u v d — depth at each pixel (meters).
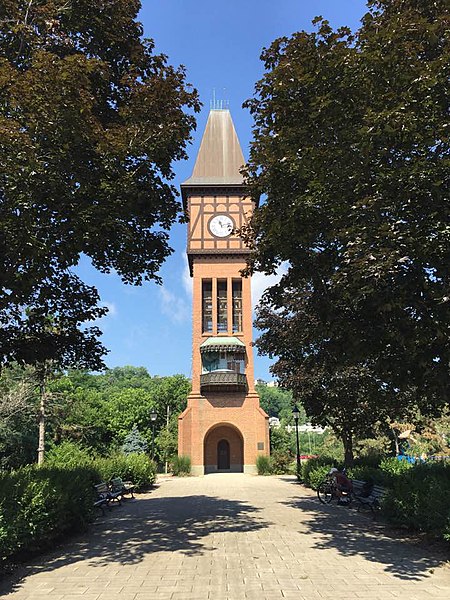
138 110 8.95
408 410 17.08
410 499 9.52
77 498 10.09
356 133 7.49
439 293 7.12
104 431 49.53
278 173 9.13
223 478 29.75
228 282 38.00
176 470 34.22
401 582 6.37
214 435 38.84
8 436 30.27
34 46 8.77
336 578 6.58
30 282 8.46
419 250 6.87
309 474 20.70
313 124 8.27
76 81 7.54
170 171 10.28
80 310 11.84
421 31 7.63
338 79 7.74
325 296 9.58
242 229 11.68
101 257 11.19
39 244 7.80
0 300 8.91
